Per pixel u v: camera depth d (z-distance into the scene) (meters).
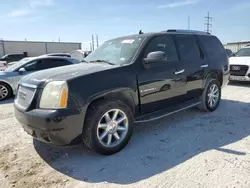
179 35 4.73
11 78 7.94
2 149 3.65
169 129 4.37
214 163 3.06
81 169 3.03
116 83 3.38
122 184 2.67
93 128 3.14
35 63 8.42
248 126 4.46
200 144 3.68
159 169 2.97
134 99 3.66
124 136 3.52
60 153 3.48
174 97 4.39
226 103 6.27
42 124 2.88
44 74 3.38
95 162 3.20
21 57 28.11
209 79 5.23
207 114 5.27
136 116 3.85
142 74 3.73
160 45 4.22
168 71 4.15
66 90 2.93
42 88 3.04
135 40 4.17
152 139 3.92
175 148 3.56
